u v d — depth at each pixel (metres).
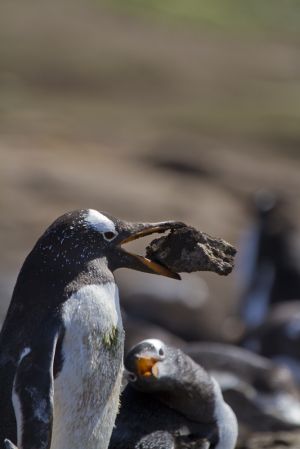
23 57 43.00
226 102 39.91
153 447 6.62
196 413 6.92
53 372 5.81
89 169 26.77
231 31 52.25
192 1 54.91
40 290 5.99
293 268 17.38
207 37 50.44
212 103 39.56
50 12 48.69
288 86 43.66
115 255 6.20
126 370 6.81
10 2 49.34
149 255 6.33
